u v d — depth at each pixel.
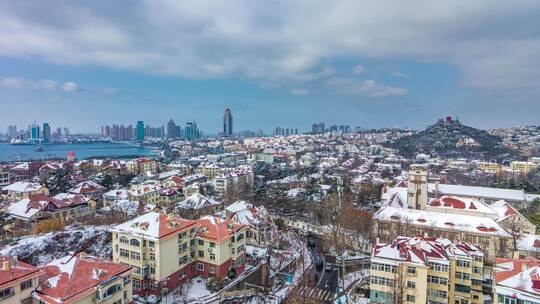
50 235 88.25
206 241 80.00
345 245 104.62
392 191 147.50
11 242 86.06
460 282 66.94
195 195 145.50
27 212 113.75
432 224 99.25
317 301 70.94
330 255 100.31
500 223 102.75
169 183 190.12
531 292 49.00
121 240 73.50
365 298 71.94
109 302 54.19
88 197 144.75
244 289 75.75
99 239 92.50
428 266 60.66
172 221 76.25
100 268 55.81
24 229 106.81
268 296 72.81
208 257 79.94
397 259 61.81
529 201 147.38
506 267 56.56
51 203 119.56
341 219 119.06
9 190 152.50
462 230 95.06
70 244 87.69
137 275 71.00
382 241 101.38
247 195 175.75
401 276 59.94
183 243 77.19
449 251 68.38
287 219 139.25
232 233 82.50
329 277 84.25
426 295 60.94
